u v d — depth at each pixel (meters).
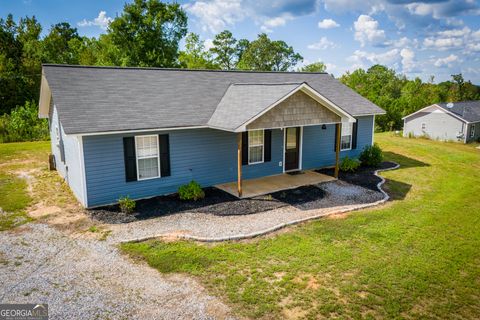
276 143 15.42
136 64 38.00
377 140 27.47
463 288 6.86
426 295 6.61
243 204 11.78
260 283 6.93
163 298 6.45
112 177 11.54
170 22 40.56
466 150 24.05
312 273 7.32
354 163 16.59
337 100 18.05
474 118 28.41
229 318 5.89
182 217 10.59
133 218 10.48
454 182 15.20
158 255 8.12
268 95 12.60
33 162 18.47
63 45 48.84
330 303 6.31
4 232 9.41
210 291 6.67
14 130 26.97
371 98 38.22
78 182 11.66
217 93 15.23
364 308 6.19
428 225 10.09
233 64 63.25
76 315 5.92
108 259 7.94
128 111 11.98
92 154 11.02
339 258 7.96
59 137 14.42
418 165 18.59
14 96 35.47
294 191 13.30
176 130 12.53
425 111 30.11
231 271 7.39
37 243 8.74
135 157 11.85
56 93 11.70
